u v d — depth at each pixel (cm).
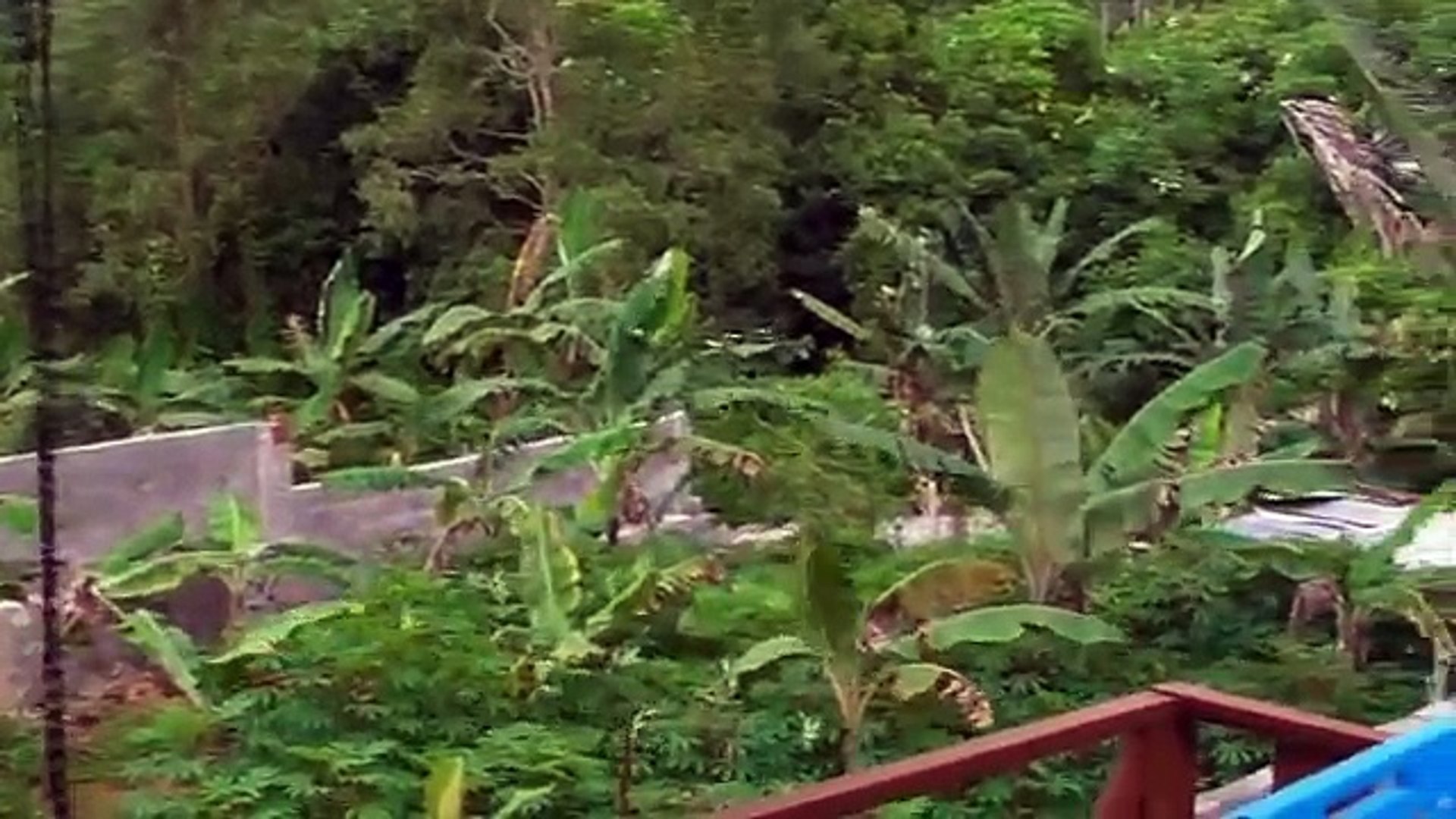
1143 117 1734
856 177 1686
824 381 1191
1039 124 1753
